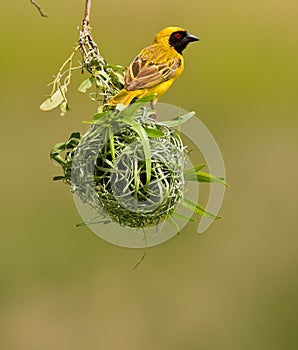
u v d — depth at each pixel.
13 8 25.09
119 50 24.61
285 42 26.69
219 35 26.39
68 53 24.61
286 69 26.33
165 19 25.53
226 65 26.06
